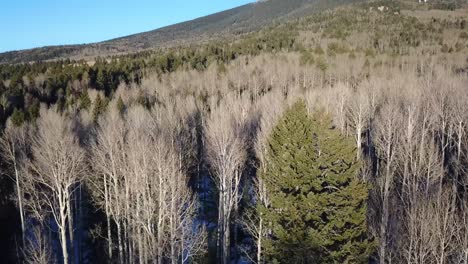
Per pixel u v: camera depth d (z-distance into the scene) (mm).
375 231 23688
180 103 59062
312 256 17859
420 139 39719
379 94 55500
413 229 19344
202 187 46312
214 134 32500
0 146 37062
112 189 34188
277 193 19297
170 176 26484
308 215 18156
